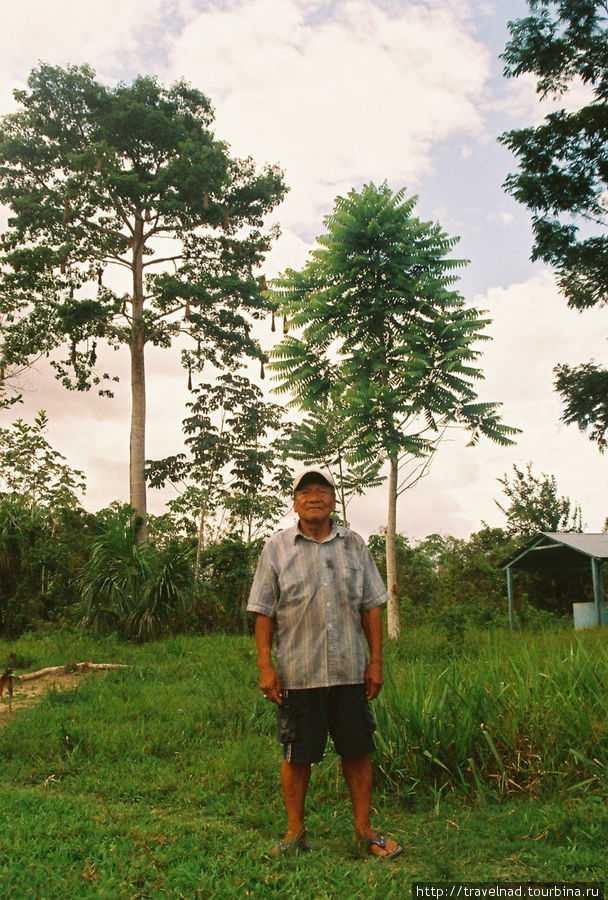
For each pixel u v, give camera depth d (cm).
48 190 2841
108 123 2777
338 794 497
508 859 371
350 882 335
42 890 311
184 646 1472
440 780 510
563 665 617
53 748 624
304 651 396
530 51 1948
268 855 372
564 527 3378
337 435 1873
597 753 502
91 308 2680
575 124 1914
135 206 2881
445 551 2792
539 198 1995
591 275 2125
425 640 1492
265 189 2978
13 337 2792
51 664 1255
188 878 332
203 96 3028
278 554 410
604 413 2452
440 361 1766
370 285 1819
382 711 553
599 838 386
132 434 2880
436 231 1833
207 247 3025
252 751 596
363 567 415
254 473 2775
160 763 589
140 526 1959
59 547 1978
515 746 506
